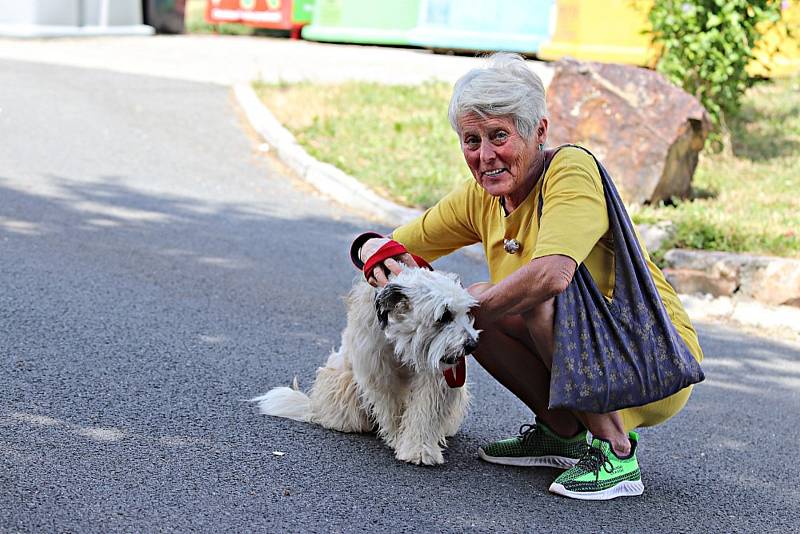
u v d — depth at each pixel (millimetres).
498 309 3633
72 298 5895
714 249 7660
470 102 3580
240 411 4500
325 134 11047
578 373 3613
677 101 8766
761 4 10477
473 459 4254
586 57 14562
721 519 3873
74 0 17391
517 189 3787
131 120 11219
